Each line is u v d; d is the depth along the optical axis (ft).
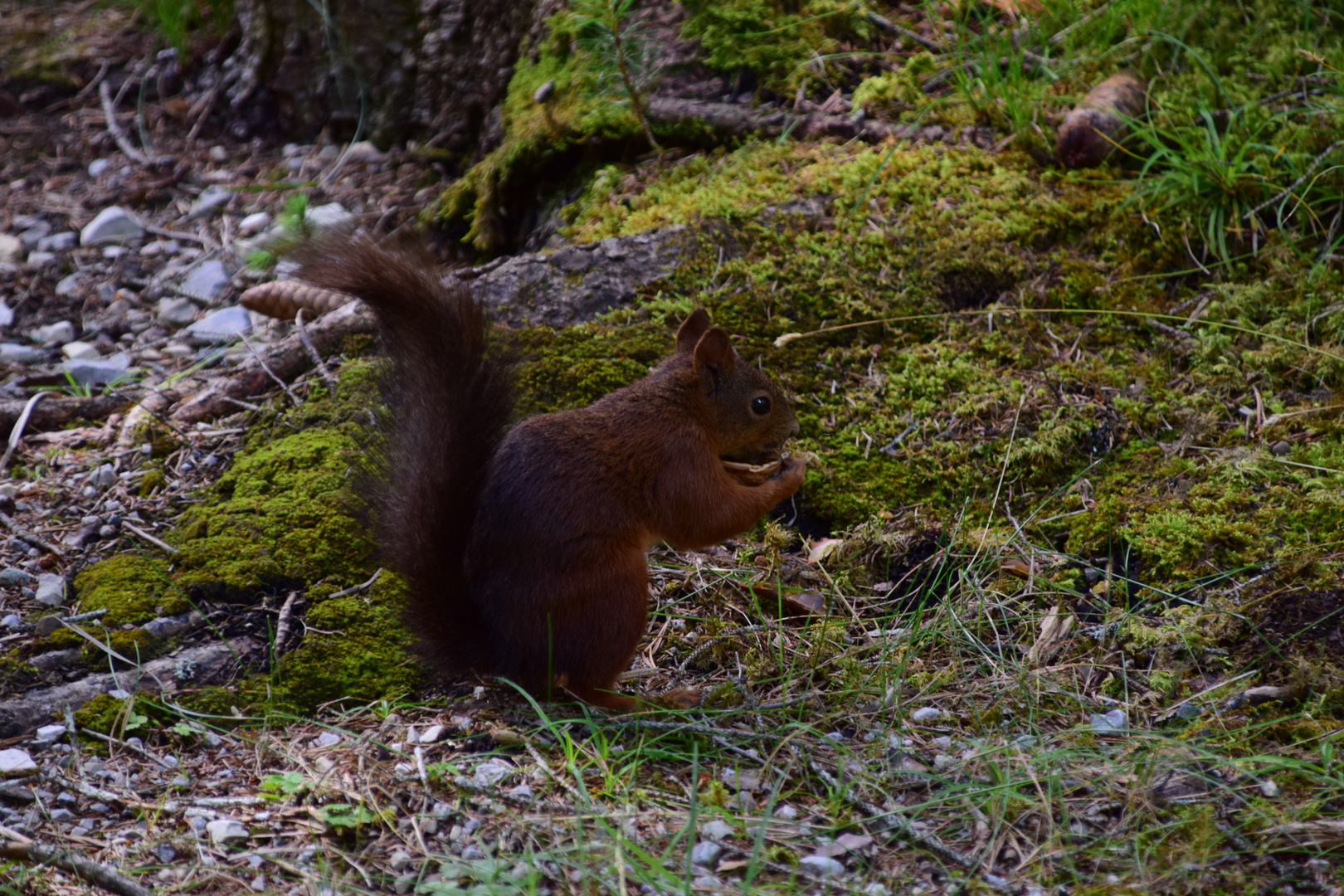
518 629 17.51
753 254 27.89
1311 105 29.58
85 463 24.94
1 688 18.67
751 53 34.06
